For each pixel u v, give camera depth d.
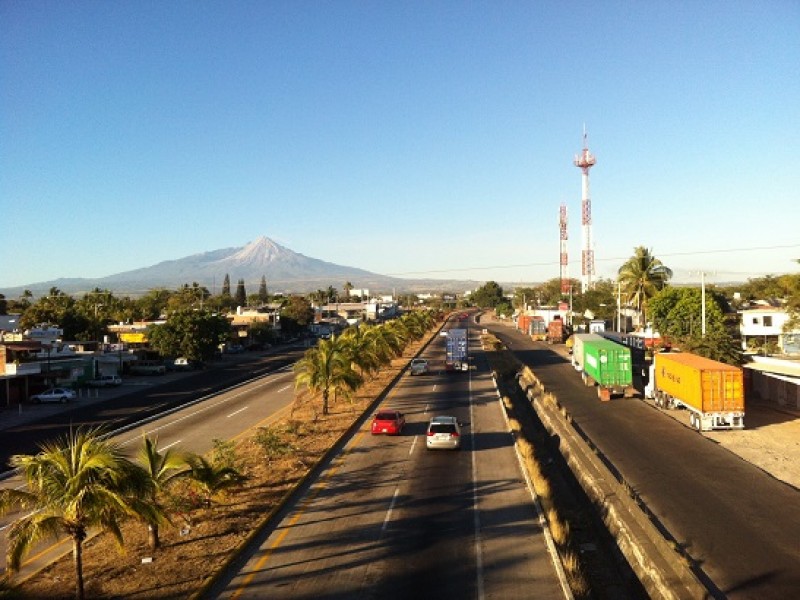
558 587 15.62
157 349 77.69
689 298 77.25
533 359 82.94
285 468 26.94
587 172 146.25
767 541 19.45
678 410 44.19
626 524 20.59
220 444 25.09
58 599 14.76
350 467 27.84
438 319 190.50
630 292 90.31
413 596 15.11
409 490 24.16
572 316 129.50
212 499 22.22
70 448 14.77
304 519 20.86
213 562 16.98
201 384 64.00
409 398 49.28
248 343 108.75
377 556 17.64
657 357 47.12
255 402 49.53
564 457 32.28
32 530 13.59
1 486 26.33
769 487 25.30
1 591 13.95
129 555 17.58
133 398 54.88
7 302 131.62
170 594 15.06
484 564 17.05
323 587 15.62
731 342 51.00
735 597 15.88
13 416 47.00
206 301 163.12
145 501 15.41
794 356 55.19
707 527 20.83
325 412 41.44
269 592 15.36
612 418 41.66
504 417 40.47
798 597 15.76
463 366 67.19
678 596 15.45
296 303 155.00
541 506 22.05
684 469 28.34
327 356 41.06
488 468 27.48
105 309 134.88
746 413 41.88
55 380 59.91
